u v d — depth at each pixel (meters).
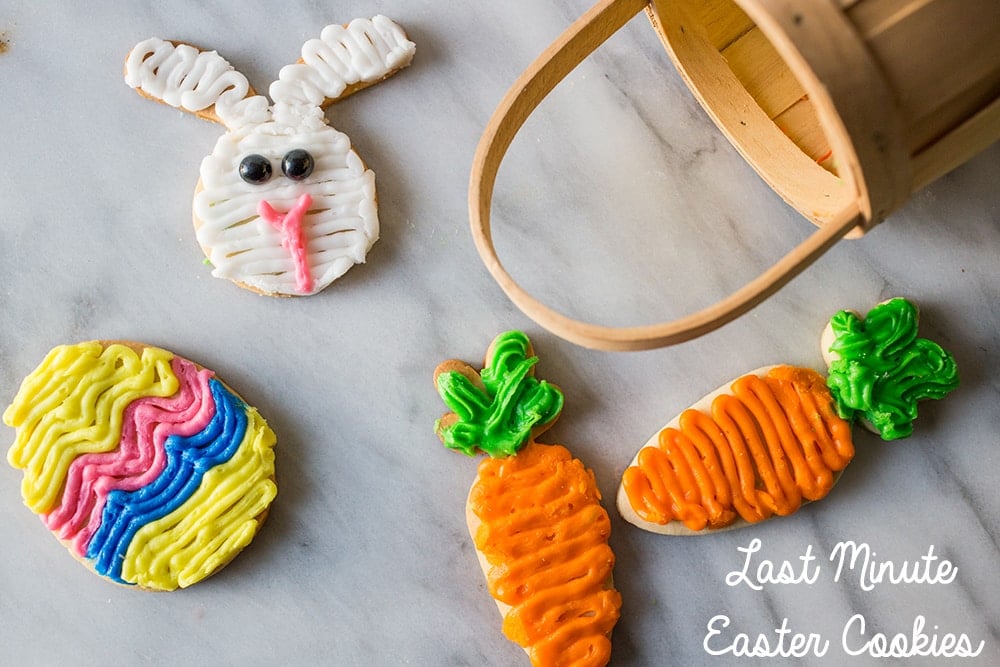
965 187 0.48
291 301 0.47
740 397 0.47
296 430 0.47
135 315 0.47
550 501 0.46
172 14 0.48
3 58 0.48
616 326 0.48
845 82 0.36
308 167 0.46
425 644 0.47
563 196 0.48
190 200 0.47
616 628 0.47
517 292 0.39
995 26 0.37
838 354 0.47
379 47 0.47
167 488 0.46
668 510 0.46
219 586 0.47
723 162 0.48
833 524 0.48
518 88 0.40
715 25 0.47
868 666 0.48
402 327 0.48
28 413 0.46
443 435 0.46
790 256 0.38
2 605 0.47
